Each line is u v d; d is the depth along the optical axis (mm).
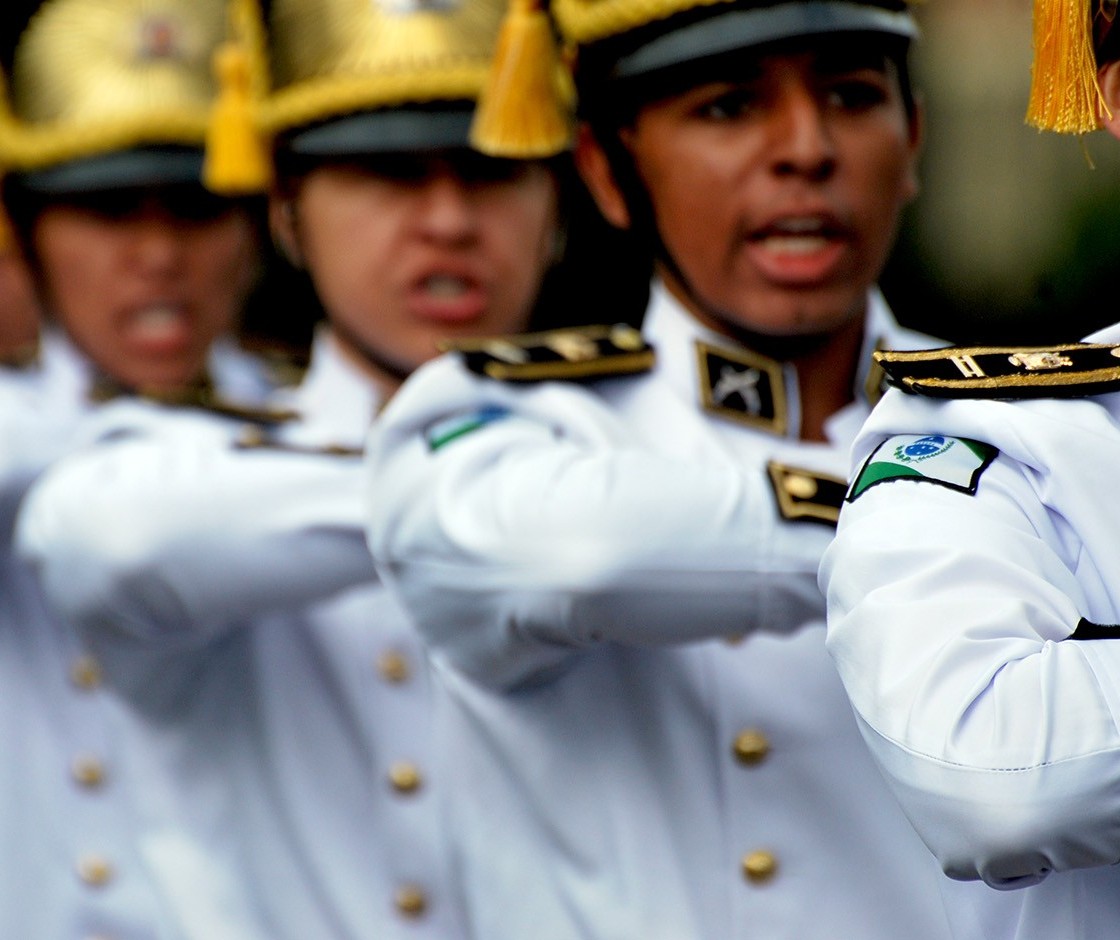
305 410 11516
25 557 11273
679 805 8836
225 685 11352
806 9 8633
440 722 9375
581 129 9422
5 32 13266
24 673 12977
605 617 8406
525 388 9156
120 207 13133
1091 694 5770
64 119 13125
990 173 17562
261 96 11539
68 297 13281
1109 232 17188
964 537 6109
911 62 9266
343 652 11227
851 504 6500
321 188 11242
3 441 12719
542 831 9062
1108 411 6559
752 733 8742
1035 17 6371
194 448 10852
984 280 17375
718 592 8305
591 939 8930
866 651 6074
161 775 11352
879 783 8688
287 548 10562
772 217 8789
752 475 8438
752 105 8805
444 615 8945
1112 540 6238
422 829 11055
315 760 11227
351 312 11250
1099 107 6391
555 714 9008
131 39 13156
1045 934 6520
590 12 9117
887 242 9016
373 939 11102
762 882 8688
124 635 10930
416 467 9070
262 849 11281
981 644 5902
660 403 9156
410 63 11062
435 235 11016
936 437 6562
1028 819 5742
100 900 12805
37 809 12914
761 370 9109
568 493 8508
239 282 13492
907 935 8633
